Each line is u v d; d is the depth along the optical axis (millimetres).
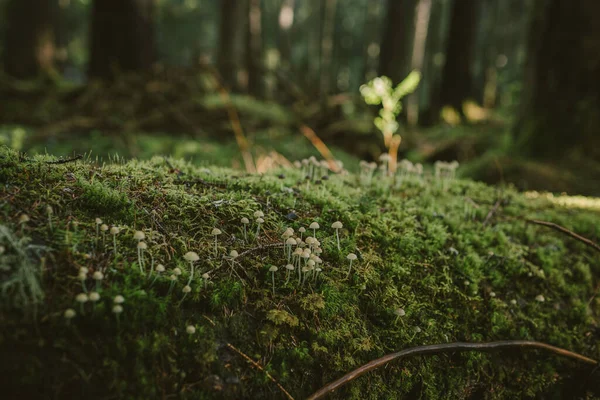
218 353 398
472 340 513
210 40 7305
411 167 762
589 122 1449
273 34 6895
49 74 2680
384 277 511
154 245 441
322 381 425
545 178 1255
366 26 5855
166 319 393
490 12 4301
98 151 1327
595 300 598
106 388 354
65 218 427
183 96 1881
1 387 333
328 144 1784
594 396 527
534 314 558
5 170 441
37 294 365
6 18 2973
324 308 454
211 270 440
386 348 467
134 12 2113
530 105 1593
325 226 538
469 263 567
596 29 1467
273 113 1931
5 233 379
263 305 435
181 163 616
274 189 583
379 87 1129
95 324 370
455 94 2934
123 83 1894
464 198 717
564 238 660
